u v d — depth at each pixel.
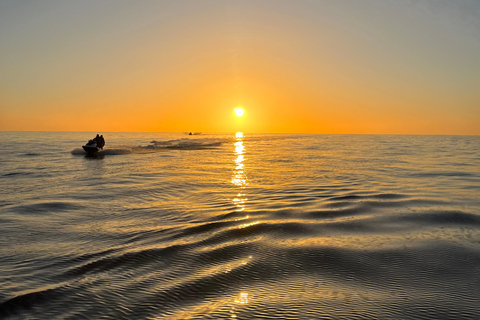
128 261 8.50
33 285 7.21
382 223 11.76
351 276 7.46
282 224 11.59
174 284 7.21
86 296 6.72
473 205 14.59
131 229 11.46
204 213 13.76
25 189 18.89
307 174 26.33
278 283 7.16
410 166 32.06
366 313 5.89
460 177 24.22
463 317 5.77
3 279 7.52
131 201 16.09
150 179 23.12
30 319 5.93
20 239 10.34
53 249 9.46
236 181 22.64
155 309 6.23
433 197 16.50
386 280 7.25
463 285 6.99
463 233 10.52
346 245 9.41
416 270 7.74
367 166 32.16
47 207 14.48
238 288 6.98
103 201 15.98
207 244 9.67
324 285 7.04
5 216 12.94
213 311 6.07
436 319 5.70
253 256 8.66
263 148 65.94
